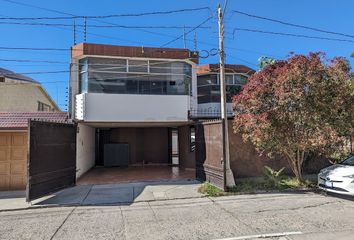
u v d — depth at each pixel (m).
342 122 10.52
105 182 12.87
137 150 20.31
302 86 10.12
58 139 10.79
